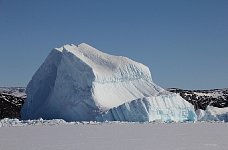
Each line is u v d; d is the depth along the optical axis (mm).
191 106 70375
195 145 29109
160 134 39250
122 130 44438
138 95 69938
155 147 27656
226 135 38500
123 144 29531
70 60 66250
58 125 53219
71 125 53469
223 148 27328
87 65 65375
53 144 29250
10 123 55500
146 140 32750
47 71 72438
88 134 38562
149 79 74250
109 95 67125
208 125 56406
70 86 66062
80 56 69062
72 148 26688
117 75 70438
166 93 69625
